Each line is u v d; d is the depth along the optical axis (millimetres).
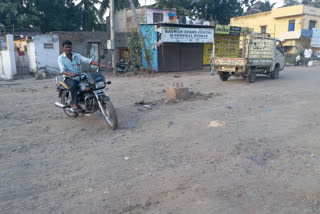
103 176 3521
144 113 6855
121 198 2994
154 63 19797
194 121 6008
